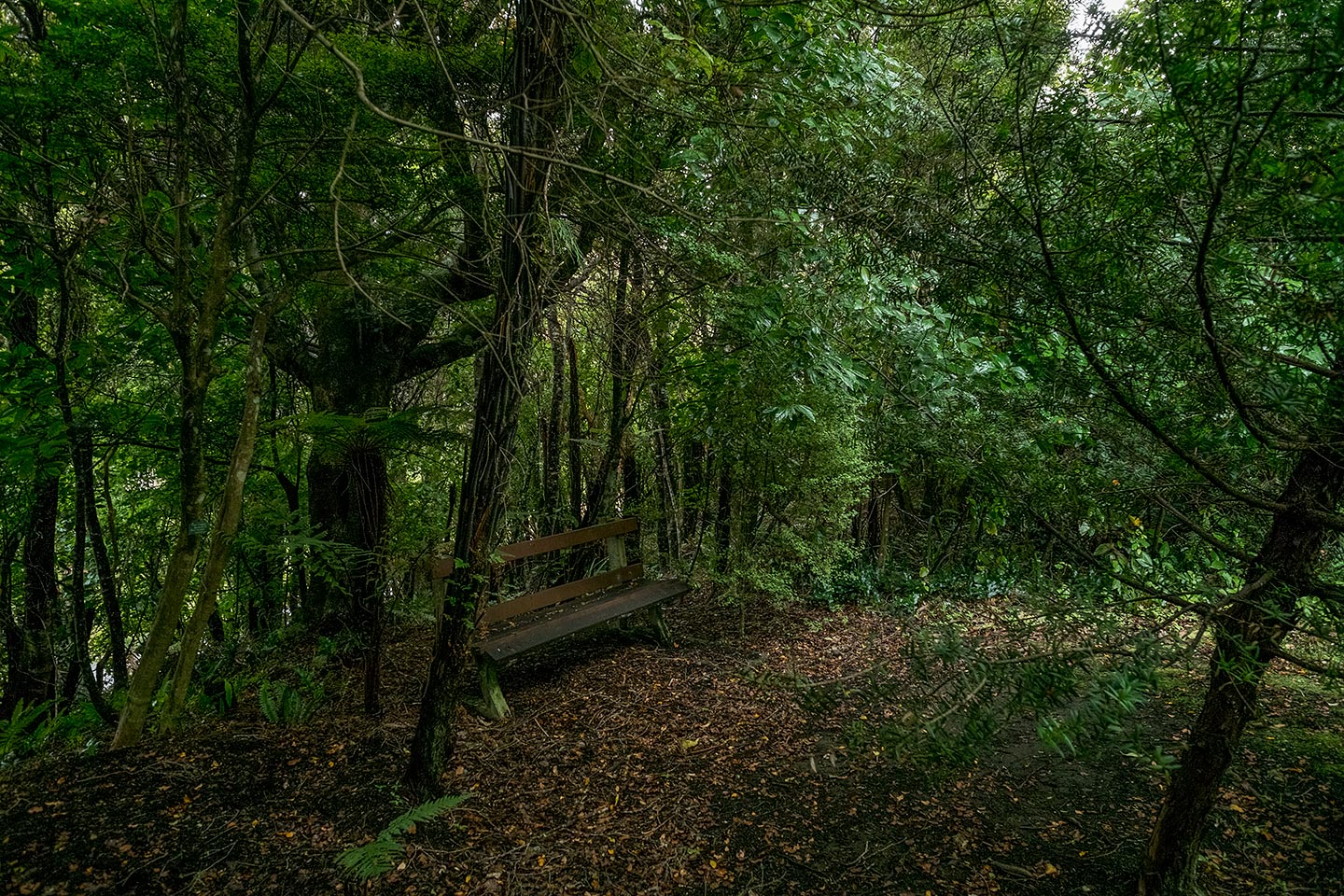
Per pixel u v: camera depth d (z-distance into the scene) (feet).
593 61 9.95
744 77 10.91
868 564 21.72
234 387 21.27
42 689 18.70
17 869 8.31
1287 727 12.62
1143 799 10.74
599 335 16.24
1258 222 4.22
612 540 17.33
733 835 9.96
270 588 22.49
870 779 11.32
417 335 20.07
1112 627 4.64
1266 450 5.69
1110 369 5.65
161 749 11.16
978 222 6.42
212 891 8.21
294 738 11.71
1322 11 3.38
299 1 12.10
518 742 12.14
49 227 11.98
